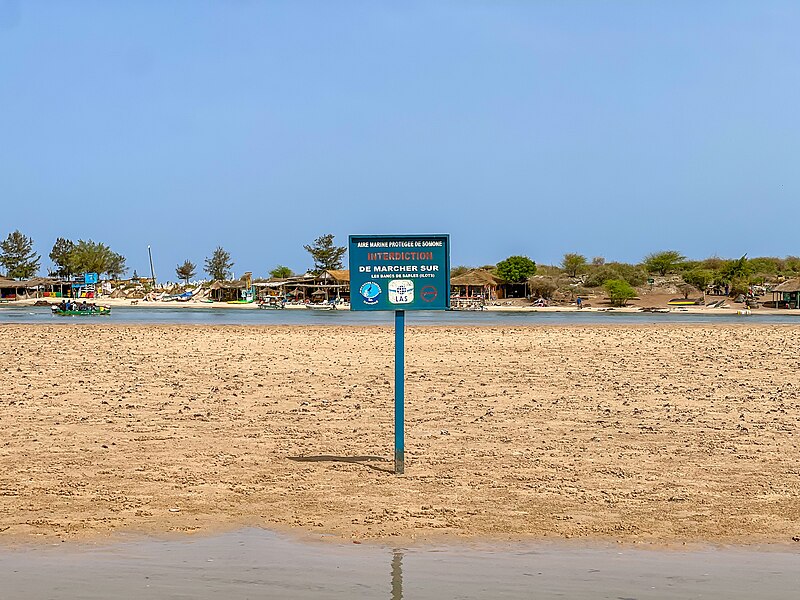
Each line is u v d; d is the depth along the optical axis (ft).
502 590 26.03
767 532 31.60
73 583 26.55
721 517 33.27
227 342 115.65
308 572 27.53
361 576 27.17
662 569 27.89
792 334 134.41
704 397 63.00
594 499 35.63
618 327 158.71
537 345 108.47
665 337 125.18
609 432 49.70
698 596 25.61
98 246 581.12
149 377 74.59
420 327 155.02
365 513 33.65
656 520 32.89
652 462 42.19
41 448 45.03
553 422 52.85
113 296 485.15
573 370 80.02
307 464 41.57
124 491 36.63
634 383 70.64
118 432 49.47
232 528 31.91
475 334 131.85
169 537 30.94
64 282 473.67
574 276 471.62
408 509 34.12
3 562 28.45
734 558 28.99
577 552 29.48
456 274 488.44
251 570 27.66
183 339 122.01
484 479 38.75
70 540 30.58
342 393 65.21
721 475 39.60
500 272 423.23
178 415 55.26
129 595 25.58
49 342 116.06
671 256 480.23
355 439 47.75
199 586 26.32
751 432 49.75
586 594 25.72
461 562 28.48
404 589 26.05
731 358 91.76
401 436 39.52
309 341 117.50
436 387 68.33
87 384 69.77
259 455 43.62
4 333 137.49
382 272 37.65
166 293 516.32
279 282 440.45
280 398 62.69
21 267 537.24
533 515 33.45
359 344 111.45
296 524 32.35
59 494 36.14
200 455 43.52
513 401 61.11
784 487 37.47
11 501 35.09
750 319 235.81
